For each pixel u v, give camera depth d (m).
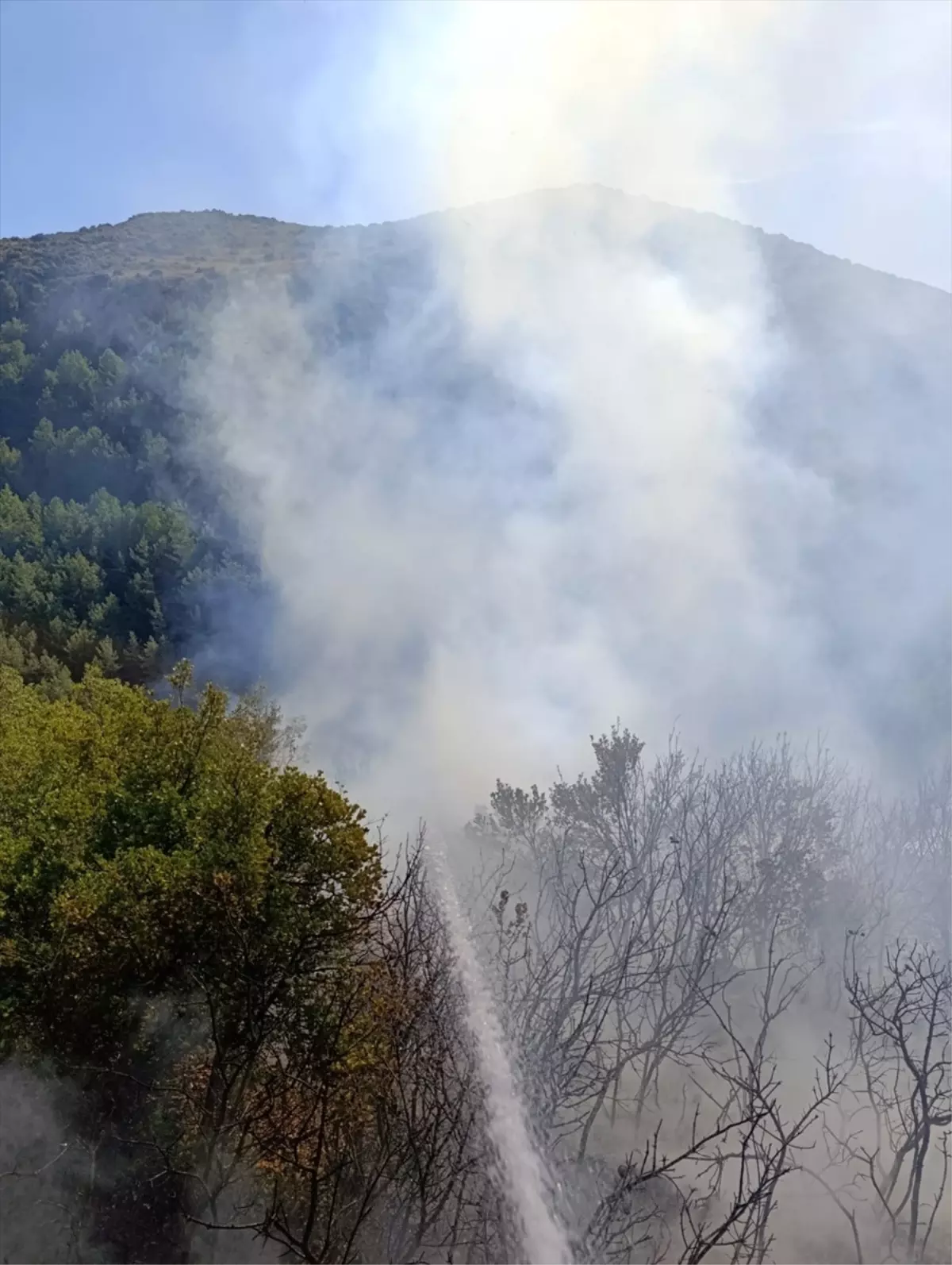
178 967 9.52
